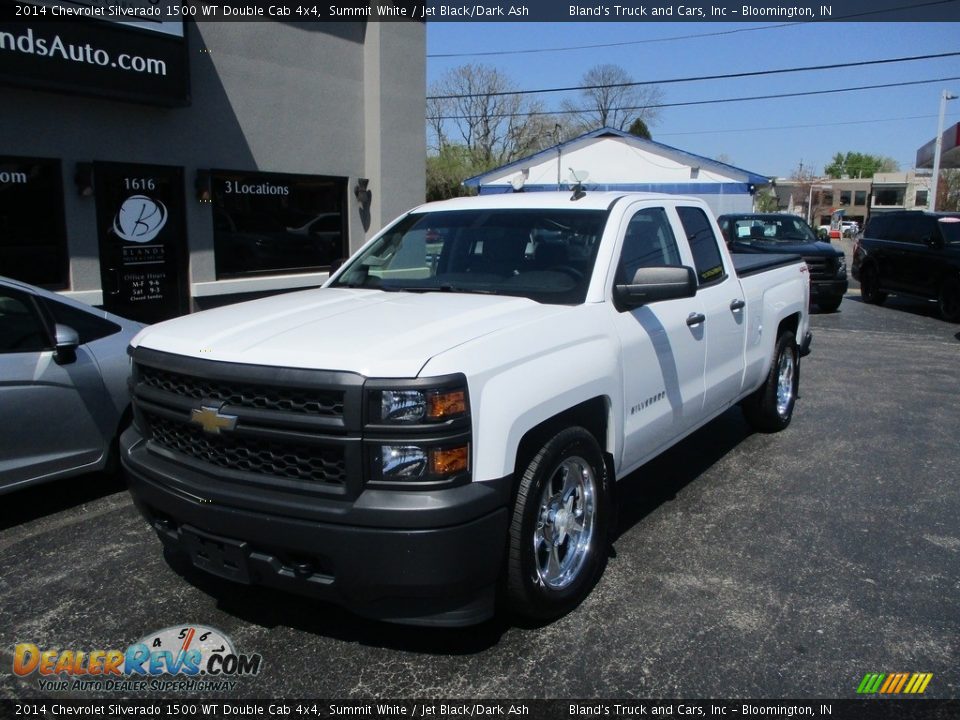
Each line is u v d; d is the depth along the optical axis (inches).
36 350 186.2
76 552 172.4
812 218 3452.3
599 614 146.9
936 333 514.3
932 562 169.0
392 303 152.8
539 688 124.8
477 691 124.1
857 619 145.4
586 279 159.9
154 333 146.2
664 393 176.9
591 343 148.7
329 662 132.0
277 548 123.0
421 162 514.6
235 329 138.9
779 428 267.9
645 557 170.6
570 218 175.5
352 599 122.4
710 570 164.6
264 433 122.6
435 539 116.3
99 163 353.7
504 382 126.3
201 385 130.9
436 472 117.6
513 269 168.9
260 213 433.1
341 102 467.8
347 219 482.9
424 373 117.3
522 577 132.0
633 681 126.6
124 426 202.4
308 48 442.6
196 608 149.1
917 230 623.2
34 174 335.0
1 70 304.5
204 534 129.8
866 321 572.1
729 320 212.2
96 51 332.5
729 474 225.5
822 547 176.1
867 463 236.1
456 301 152.9
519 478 132.4
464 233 181.9
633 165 1349.7
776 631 141.3
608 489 156.2
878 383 350.9
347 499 118.7
